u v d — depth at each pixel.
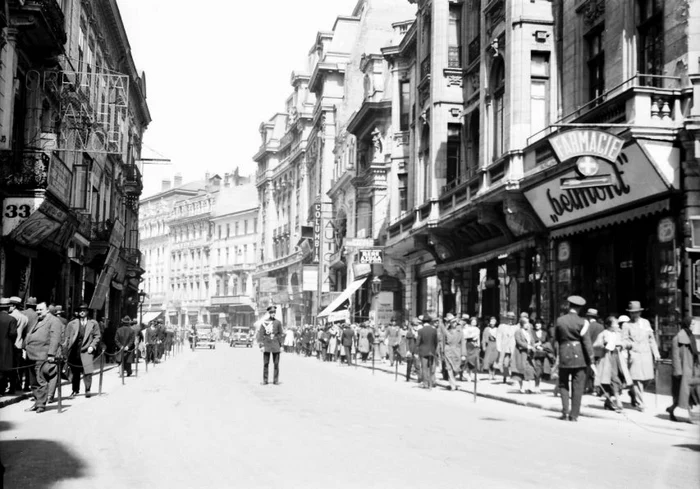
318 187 69.06
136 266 44.84
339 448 9.26
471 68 29.41
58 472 7.71
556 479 7.45
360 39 59.09
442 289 32.78
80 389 19.20
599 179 17.41
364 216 49.00
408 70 41.25
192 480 7.26
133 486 7.00
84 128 29.14
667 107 15.88
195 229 110.88
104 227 32.41
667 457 8.95
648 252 17.42
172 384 20.73
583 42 20.77
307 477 7.40
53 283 24.86
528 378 18.02
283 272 84.94
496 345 22.16
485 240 27.64
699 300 15.23
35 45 20.12
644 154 15.64
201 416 12.74
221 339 96.31
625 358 14.32
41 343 13.73
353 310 49.78
